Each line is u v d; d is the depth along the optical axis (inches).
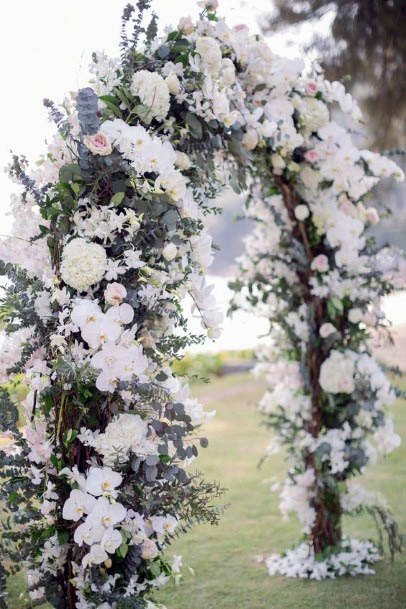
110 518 70.0
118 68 81.6
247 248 128.7
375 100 249.0
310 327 122.5
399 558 129.6
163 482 76.7
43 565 75.9
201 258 83.0
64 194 74.9
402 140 256.4
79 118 74.4
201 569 127.6
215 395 324.2
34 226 77.9
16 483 75.3
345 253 117.6
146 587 77.9
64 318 74.4
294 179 116.1
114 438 72.4
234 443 237.1
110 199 76.7
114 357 71.3
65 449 75.6
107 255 76.4
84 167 75.0
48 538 75.2
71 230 75.8
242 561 131.3
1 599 78.2
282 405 128.0
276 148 106.3
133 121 80.9
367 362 119.6
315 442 121.2
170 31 85.7
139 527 73.4
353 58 239.6
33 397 77.9
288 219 122.6
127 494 74.6
